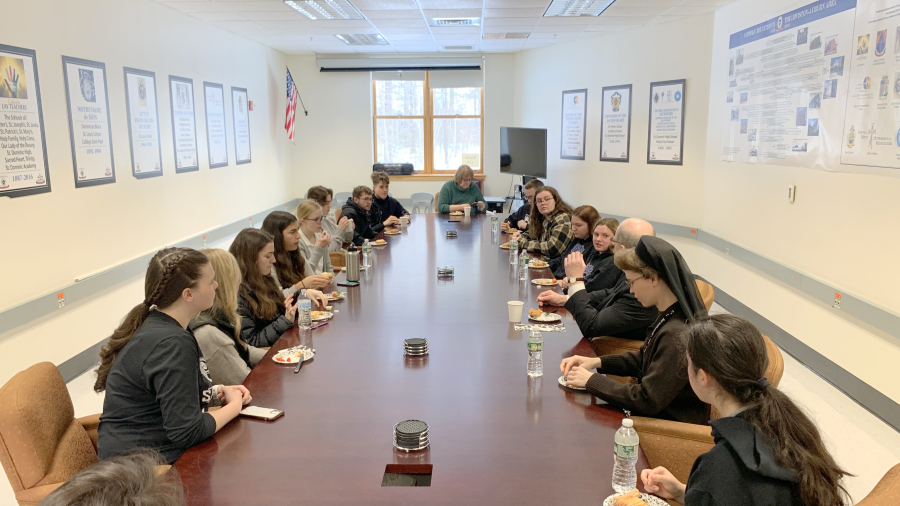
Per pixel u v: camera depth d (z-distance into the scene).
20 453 1.65
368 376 2.24
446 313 3.07
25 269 3.78
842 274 3.91
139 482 0.75
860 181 3.70
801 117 4.44
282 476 1.57
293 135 8.82
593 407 1.98
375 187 6.60
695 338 1.41
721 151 5.90
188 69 6.00
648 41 6.79
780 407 1.29
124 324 1.81
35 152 3.84
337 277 3.95
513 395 2.07
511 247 4.35
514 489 1.50
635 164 7.15
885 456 3.15
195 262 1.80
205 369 2.09
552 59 8.38
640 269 2.04
